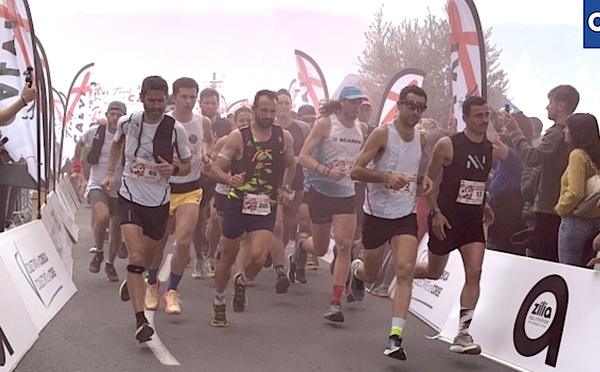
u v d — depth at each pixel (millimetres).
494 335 9656
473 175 9148
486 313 10016
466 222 9219
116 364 8414
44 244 11703
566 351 8422
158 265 11164
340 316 10820
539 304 9133
